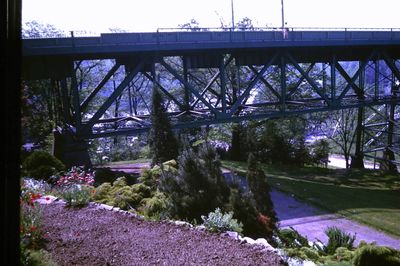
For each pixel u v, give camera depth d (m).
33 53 14.95
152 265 5.48
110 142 36.06
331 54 24.27
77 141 16.91
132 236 6.71
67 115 17.25
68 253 5.91
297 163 31.92
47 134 24.67
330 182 22.95
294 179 22.53
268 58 22.17
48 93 24.17
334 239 9.52
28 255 4.94
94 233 6.87
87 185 10.52
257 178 9.97
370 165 43.81
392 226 13.44
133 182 14.59
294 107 29.72
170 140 13.48
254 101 33.25
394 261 6.38
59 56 16.38
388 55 28.23
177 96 31.80
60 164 12.88
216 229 6.96
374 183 23.17
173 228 7.14
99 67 33.03
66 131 17.11
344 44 22.75
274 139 31.41
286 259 5.70
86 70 32.12
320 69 33.09
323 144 34.59
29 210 6.73
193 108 22.56
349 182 23.09
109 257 5.78
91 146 34.50
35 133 24.92
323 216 14.73
